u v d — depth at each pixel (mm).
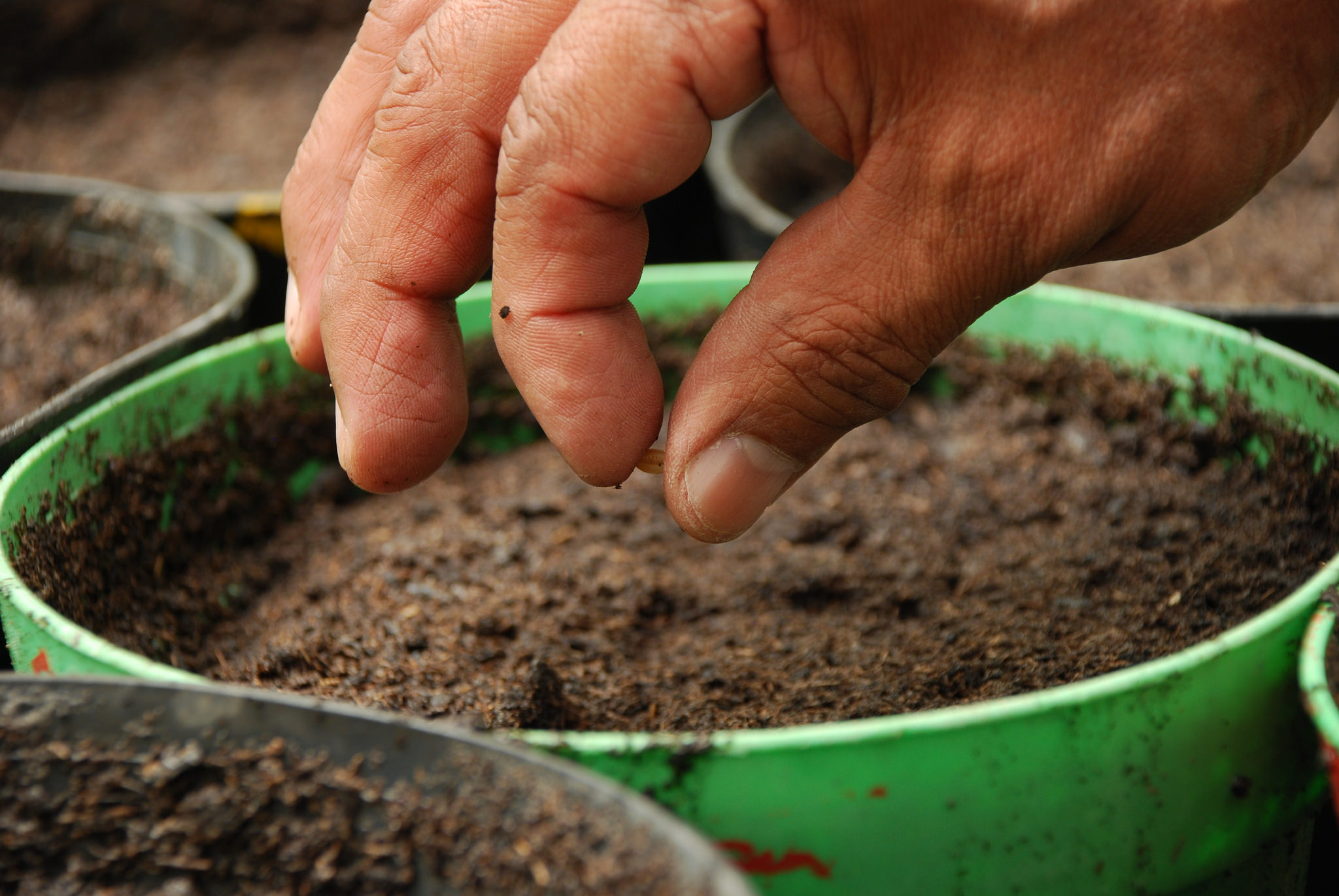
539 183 357
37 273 640
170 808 336
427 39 378
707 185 799
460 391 390
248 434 449
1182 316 449
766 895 340
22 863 338
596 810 321
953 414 489
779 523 458
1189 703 347
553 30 374
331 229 408
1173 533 435
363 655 411
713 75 348
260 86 1257
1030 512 453
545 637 417
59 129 1156
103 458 414
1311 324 481
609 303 368
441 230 381
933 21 344
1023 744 339
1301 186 835
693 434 364
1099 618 413
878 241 354
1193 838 353
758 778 336
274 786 334
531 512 460
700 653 414
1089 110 349
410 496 468
